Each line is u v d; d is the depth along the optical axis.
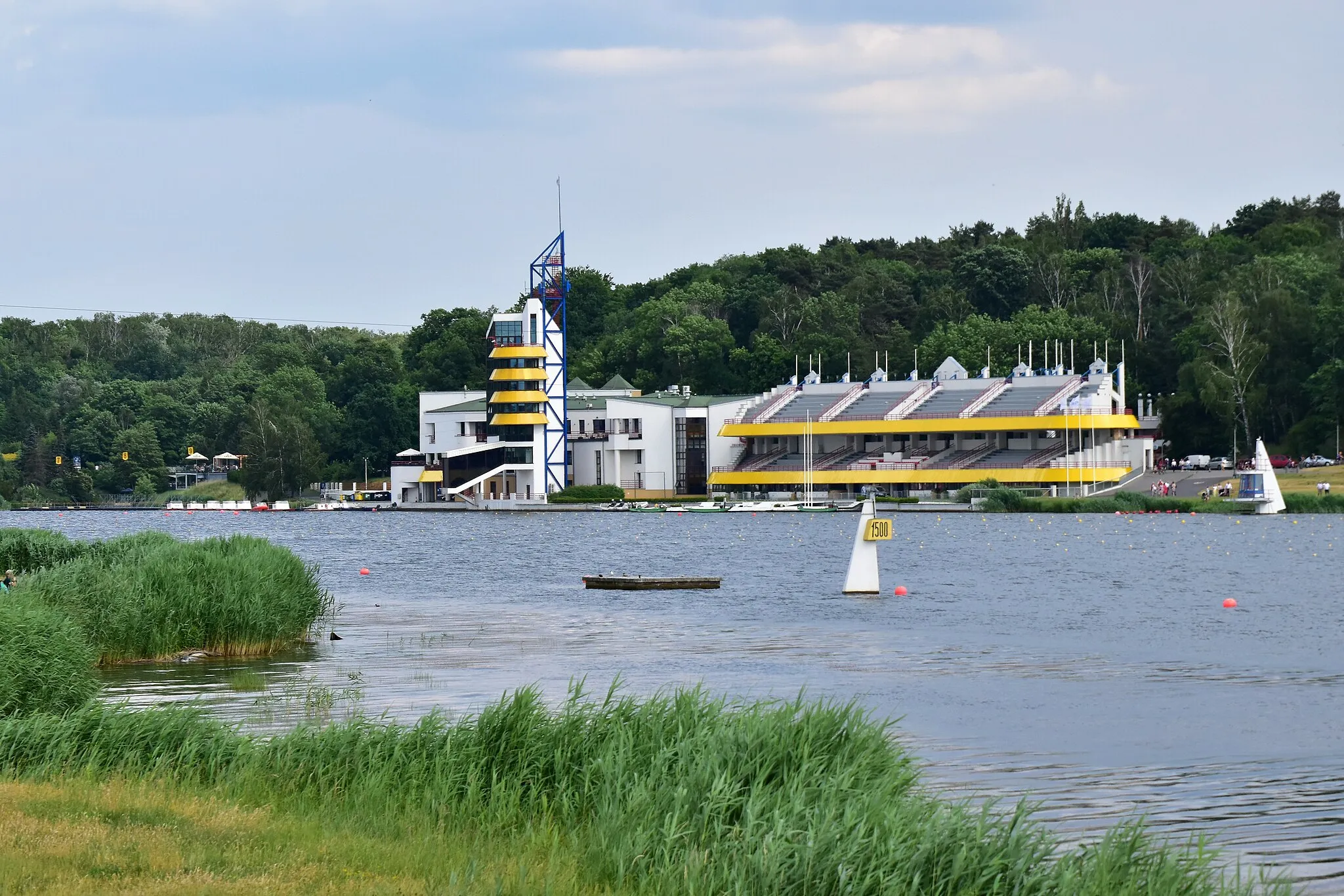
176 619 166.00
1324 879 80.75
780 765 81.38
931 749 116.12
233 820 73.19
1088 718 129.75
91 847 66.00
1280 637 193.38
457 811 79.69
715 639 189.25
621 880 67.06
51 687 107.62
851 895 65.81
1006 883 68.25
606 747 84.56
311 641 184.88
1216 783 103.88
